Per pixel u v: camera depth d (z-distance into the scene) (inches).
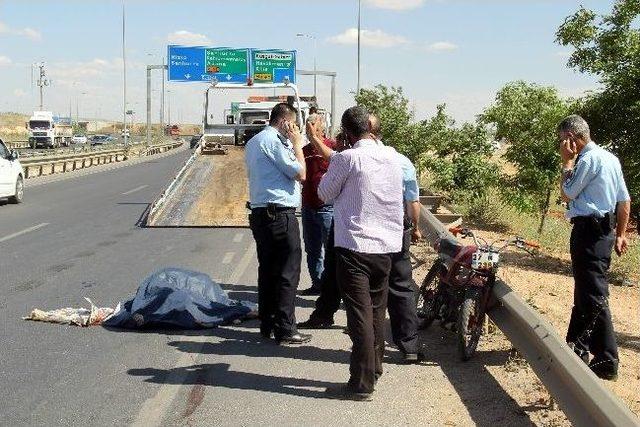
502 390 227.1
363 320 214.8
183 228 585.9
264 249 273.0
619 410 152.5
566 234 609.9
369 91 1017.5
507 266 456.8
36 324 297.0
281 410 208.5
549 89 604.1
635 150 467.8
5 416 201.3
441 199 622.2
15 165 811.4
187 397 217.8
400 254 252.2
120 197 895.1
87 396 217.2
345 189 215.6
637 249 529.7
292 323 272.8
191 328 292.2
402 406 213.2
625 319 352.2
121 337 280.2
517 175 631.8
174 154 2659.9
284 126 269.9
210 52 1908.2
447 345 276.8
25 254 468.1
